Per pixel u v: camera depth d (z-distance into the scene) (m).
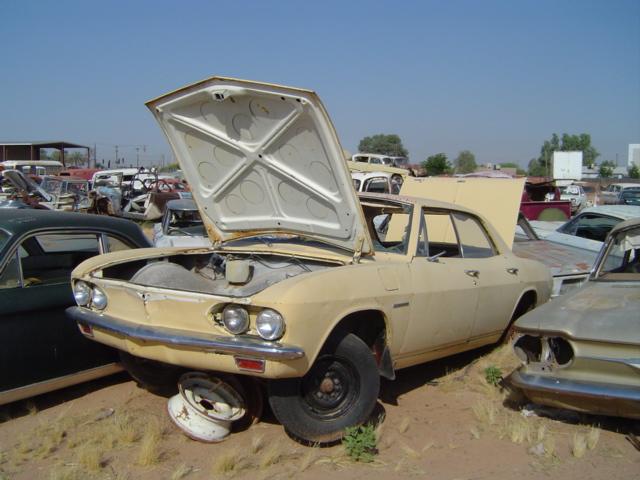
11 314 4.44
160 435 4.16
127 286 4.13
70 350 4.78
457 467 3.79
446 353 5.16
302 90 3.93
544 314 4.46
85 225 5.26
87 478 3.65
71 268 5.12
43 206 18.42
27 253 4.79
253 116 4.35
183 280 4.80
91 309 4.43
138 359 4.89
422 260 4.76
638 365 3.82
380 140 66.19
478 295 5.18
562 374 4.16
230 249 5.35
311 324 3.72
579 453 3.88
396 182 16.52
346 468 3.77
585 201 30.72
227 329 3.75
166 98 4.50
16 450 4.01
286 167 4.59
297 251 5.08
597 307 4.38
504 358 5.69
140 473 3.71
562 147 90.94
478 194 7.91
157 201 18.55
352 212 4.53
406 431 4.32
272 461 3.80
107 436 4.09
